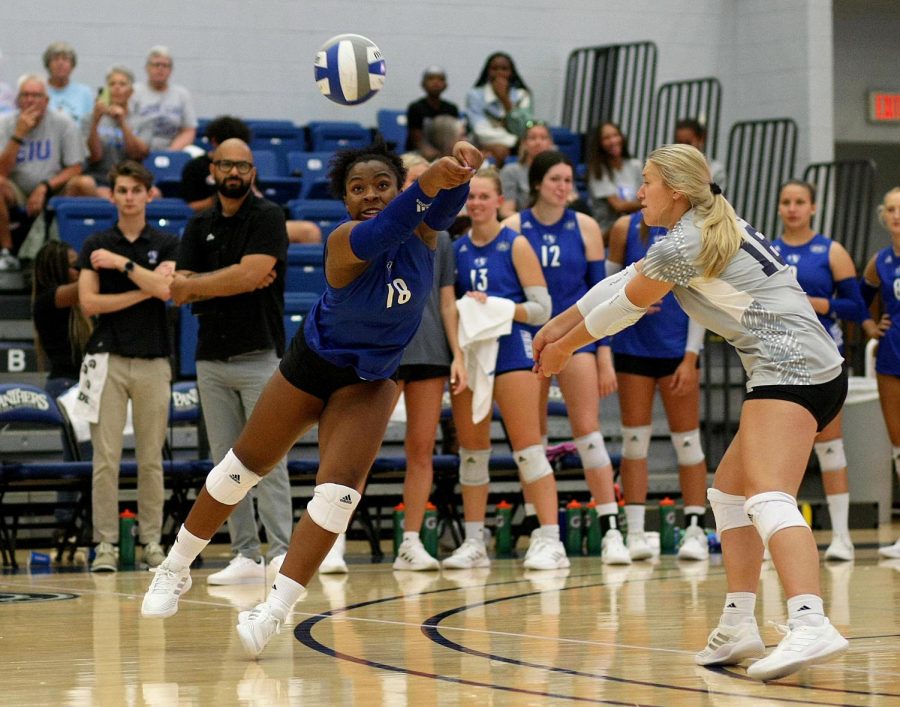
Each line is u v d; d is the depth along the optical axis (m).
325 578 8.84
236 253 8.36
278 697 4.41
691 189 5.05
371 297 5.16
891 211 10.62
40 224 14.09
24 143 14.95
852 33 21.62
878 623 6.34
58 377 11.21
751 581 5.12
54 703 4.32
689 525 10.38
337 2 18.84
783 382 4.88
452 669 4.97
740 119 20.12
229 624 6.40
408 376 9.56
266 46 18.56
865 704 4.22
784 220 10.60
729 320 5.03
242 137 10.61
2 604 7.29
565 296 9.96
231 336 8.43
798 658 4.59
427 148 16.64
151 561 9.61
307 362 5.35
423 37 19.22
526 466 9.58
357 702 4.29
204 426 11.39
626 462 10.36
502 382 9.55
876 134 21.78
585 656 5.28
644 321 10.21
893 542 11.99
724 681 4.70
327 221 15.05
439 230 5.33
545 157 9.90
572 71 19.67
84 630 6.20
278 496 8.79
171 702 4.33
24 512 11.01
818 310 10.31
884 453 14.05
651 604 7.12
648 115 18.41
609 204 15.48
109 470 9.52
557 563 9.46
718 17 20.33
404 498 9.67
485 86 18.00
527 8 19.67
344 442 5.31
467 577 8.86
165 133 16.39
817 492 14.17
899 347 10.62
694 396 10.31
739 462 5.17
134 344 9.46
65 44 16.27
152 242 9.63
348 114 18.92
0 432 11.91
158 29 18.09
